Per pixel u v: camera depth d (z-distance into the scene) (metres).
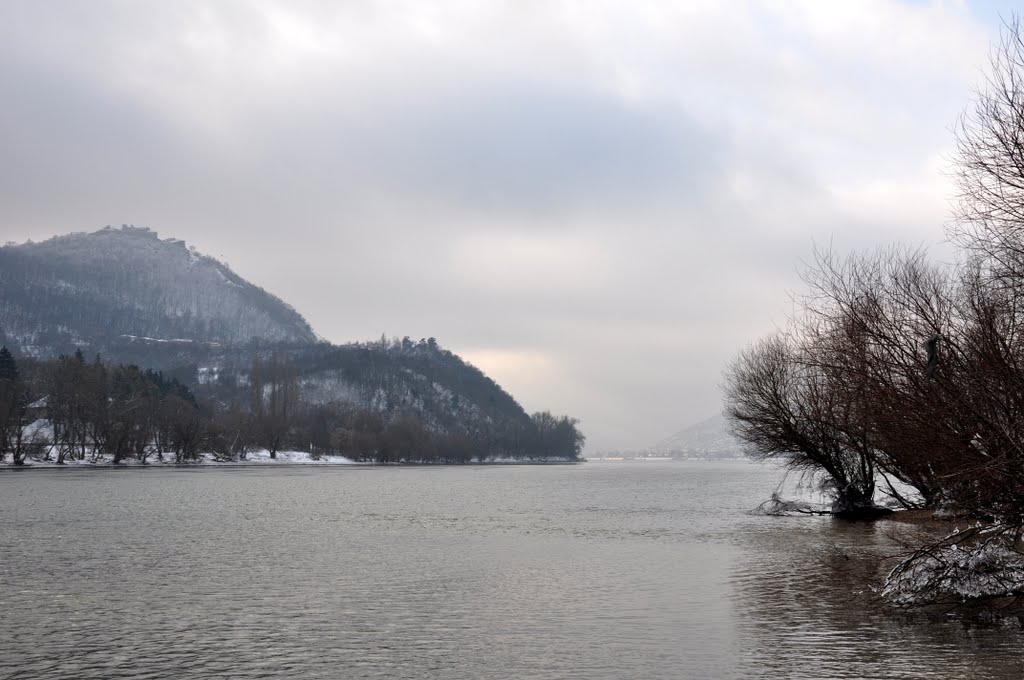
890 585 24.89
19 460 155.75
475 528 51.78
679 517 60.25
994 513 25.44
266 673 18.23
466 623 22.92
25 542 42.62
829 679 17.16
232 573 32.09
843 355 30.12
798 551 38.16
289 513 63.59
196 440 188.38
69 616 24.00
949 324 24.22
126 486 98.31
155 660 19.27
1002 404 21.69
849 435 47.56
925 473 31.39
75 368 167.00
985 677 16.98
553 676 17.78
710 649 19.83
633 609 24.64
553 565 34.19
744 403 61.50
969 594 23.66
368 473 175.50
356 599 26.48
